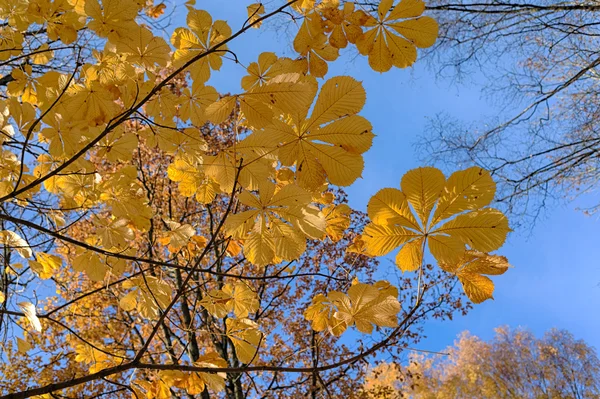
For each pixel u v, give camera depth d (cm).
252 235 118
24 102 142
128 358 151
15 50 158
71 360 460
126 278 152
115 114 141
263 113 118
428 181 106
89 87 138
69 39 153
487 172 104
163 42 135
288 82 115
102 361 169
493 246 104
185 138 150
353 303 120
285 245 118
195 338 461
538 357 1680
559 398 1552
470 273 109
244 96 117
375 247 108
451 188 105
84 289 454
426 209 106
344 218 152
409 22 122
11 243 164
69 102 139
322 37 129
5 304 181
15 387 421
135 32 132
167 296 169
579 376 1583
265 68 128
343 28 126
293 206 116
